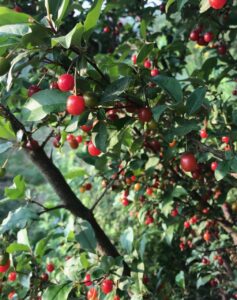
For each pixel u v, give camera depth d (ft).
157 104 6.53
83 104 5.15
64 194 8.36
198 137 6.70
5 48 5.15
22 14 5.03
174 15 12.53
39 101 5.46
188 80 8.01
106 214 20.95
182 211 9.96
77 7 9.81
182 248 12.49
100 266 7.00
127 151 8.96
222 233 12.46
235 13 9.29
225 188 9.50
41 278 7.95
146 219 10.69
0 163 7.93
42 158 8.24
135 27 14.90
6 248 7.62
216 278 12.10
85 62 5.28
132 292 7.35
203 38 9.96
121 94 5.68
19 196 7.54
